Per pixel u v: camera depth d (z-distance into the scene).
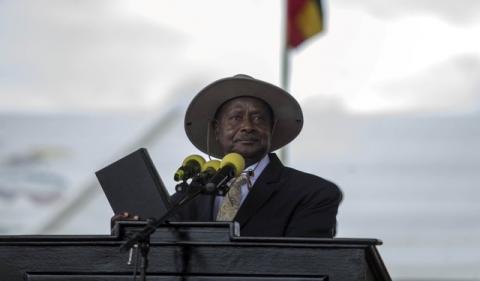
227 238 12.89
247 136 16.84
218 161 14.63
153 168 14.48
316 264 12.62
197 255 12.89
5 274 13.16
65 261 13.11
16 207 36.81
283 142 18.03
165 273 12.91
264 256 12.75
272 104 17.47
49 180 37.09
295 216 15.88
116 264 13.00
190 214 16.30
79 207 36.81
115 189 14.48
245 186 16.30
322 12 34.56
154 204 14.27
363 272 12.49
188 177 14.42
